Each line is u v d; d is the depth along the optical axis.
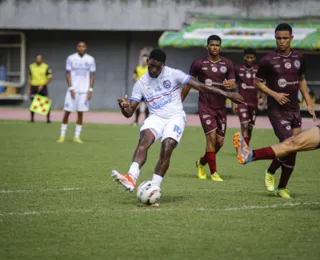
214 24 83.94
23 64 91.25
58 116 76.50
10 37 91.81
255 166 33.81
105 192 23.80
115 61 90.06
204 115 28.28
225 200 22.34
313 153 41.38
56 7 87.31
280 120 23.83
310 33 80.75
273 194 23.58
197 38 81.19
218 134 28.64
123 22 86.12
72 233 17.05
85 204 21.27
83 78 45.34
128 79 90.12
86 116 77.81
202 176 28.88
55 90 91.56
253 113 37.72
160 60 21.38
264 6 84.00
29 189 24.39
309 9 83.44
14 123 63.28
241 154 19.73
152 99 21.80
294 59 23.62
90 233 17.06
